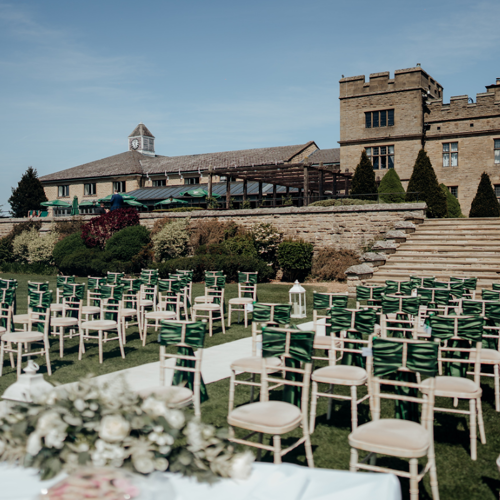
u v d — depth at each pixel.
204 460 2.46
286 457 4.59
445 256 16.72
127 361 8.54
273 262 22.44
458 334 5.47
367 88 30.14
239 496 2.29
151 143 60.62
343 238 21.16
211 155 42.94
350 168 30.81
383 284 15.56
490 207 24.61
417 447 3.44
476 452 4.67
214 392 6.62
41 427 2.30
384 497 2.29
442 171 28.92
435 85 31.39
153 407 2.49
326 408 6.05
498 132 27.41
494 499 3.87
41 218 32.28
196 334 5.32
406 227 18.69
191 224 25.09
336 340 6.11
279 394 6.58
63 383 7.15
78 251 26.59
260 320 6.61
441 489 4.05
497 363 5.83
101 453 2.26
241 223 23.81
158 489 2.14
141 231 25.69
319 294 7.77
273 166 24.23
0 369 7.75
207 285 12.41
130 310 10.23
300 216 22.16
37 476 2.32
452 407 6.04
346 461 4.54
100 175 43.62
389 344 4.19
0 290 9.88
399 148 29.33
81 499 1.98
